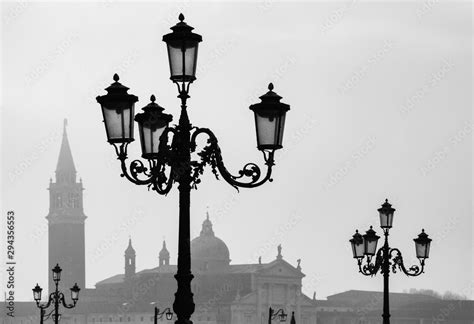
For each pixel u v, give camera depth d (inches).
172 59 1493.6
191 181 1526.8
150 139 1524.4
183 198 1514.5
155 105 1536.7
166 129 1509.6
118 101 1475.1
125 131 1480.1
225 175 1521.9
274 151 1501.0
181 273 1508.4
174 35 1488.7
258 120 1492.4
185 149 1512.1
